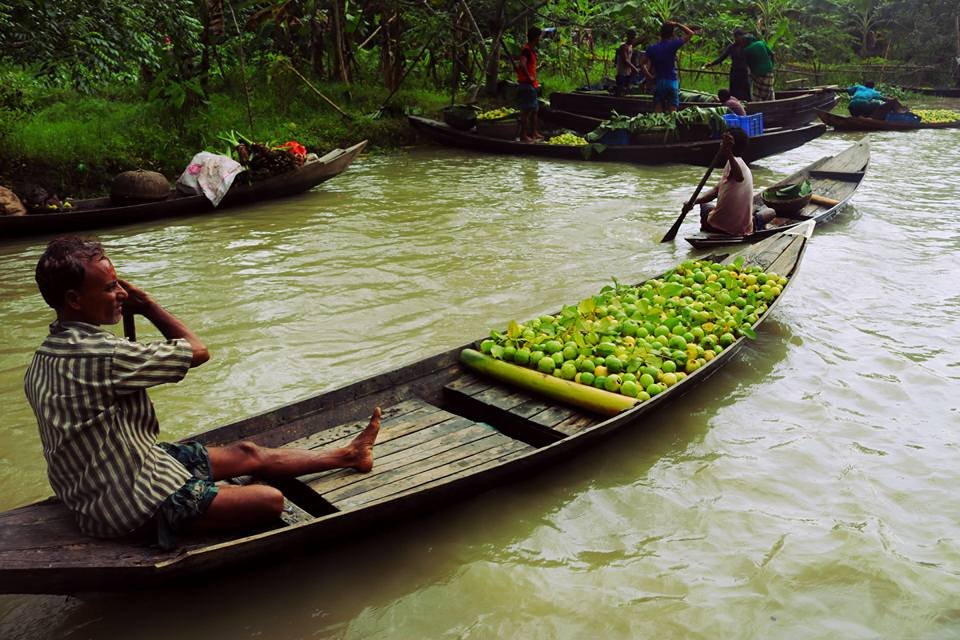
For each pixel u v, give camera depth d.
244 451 3.55
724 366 5.40
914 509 3.82
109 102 13.46
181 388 5.13
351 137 14.51
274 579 3.41
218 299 6.75
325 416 4.22
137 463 3.01
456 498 3.67
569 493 4.04
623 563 3.49
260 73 15.43
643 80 16.28
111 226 9.34
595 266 7.60
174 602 3.28
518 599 3.28
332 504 3.45
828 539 3.60
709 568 3.43
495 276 7.33
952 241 8.32
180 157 11.52
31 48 8.91
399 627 3.14
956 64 28.17
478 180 12.03
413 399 4.51
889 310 6.36
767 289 5.82
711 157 13.05
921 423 4.62
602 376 4.46
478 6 16.92
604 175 12.45
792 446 4.40
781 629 3.07
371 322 6.24
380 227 9.14
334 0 15.88
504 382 4.69
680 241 8.48
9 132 10.56
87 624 3.16
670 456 4.35
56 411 2.89
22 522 3.07
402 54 17.62
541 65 19.64
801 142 13.36
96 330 2.97
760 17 21.91
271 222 9.45
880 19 30.39
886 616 3.12
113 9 9.55
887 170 12.79
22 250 8.38
